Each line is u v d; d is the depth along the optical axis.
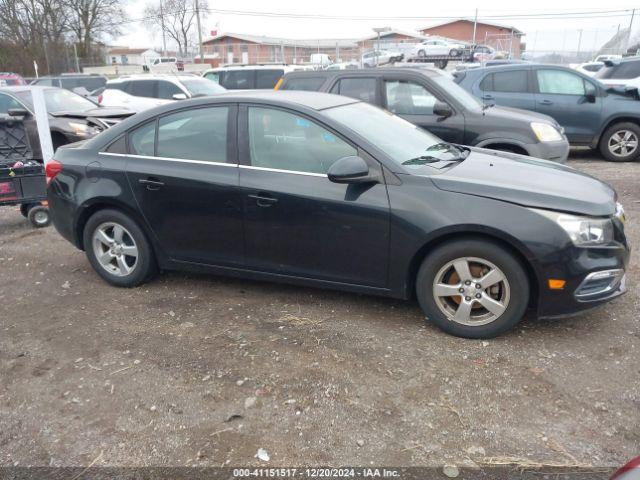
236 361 3.55
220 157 4.21
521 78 10.02
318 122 3.97
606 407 3.01
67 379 3.45
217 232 4.27
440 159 4.17
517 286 3.51
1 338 4.00
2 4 46.44
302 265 4.07
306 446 2.79
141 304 4.45
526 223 3.42
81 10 51.19
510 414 2.98
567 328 3.84
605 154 10.10
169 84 13.89
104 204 4.64
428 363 3.45
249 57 57.44
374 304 4.28
